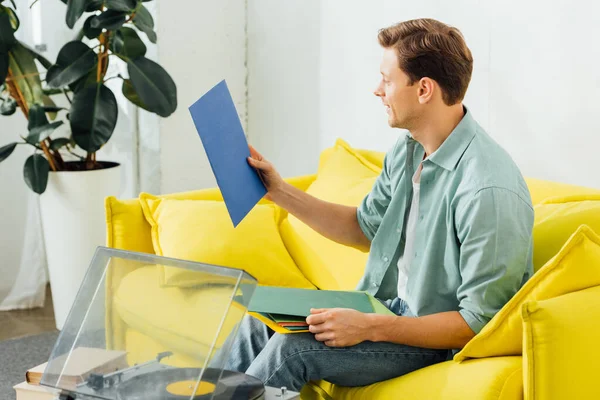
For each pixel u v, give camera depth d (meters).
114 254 1.64
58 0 3.58
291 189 2.08
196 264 1.55
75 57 3.04
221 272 1.51
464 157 1.79
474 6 2.54
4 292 3.67
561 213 1.92
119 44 3.17
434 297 1.83
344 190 2.50
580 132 2.28
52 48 3.61
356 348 1.75
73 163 3.34
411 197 1.97
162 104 3.13
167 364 1.46
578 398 1.49
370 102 2.99
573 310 1.51
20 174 3.62
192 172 3.64
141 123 3.61
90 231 3.24
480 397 1.51
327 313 1.72
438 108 1.83
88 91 3.09
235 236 2.42
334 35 3.13
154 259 1.59
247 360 1.96
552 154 2.37
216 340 1.43
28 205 3.62
